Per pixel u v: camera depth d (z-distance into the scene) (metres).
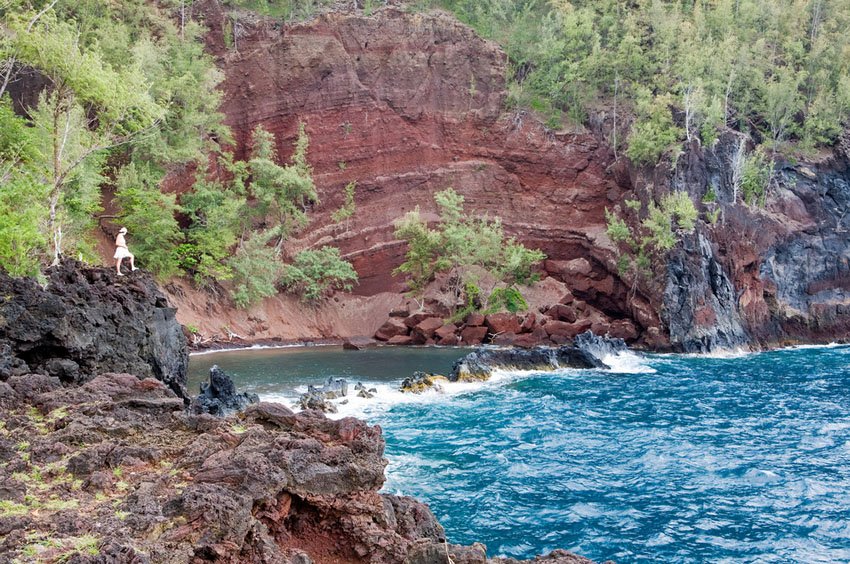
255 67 66.56
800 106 70.38
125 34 57.06
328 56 67.56
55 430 13.09
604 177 69.00
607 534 16.95
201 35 67.00
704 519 18.00
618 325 57.91
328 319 61.28
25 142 33.00
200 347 50.44
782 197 65.06
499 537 16.67
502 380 38.91
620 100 72.25
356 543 11.02
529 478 21.02
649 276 57.50
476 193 70.38
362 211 67.00
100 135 39.03
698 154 60.28
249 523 9.88
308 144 65.94
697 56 71.38
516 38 75.62
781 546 16.41
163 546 9.00
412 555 10.66
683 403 32.38
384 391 34.56
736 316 57.12
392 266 66.38
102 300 24.70
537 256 63.84
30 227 25.19
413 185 69.19
